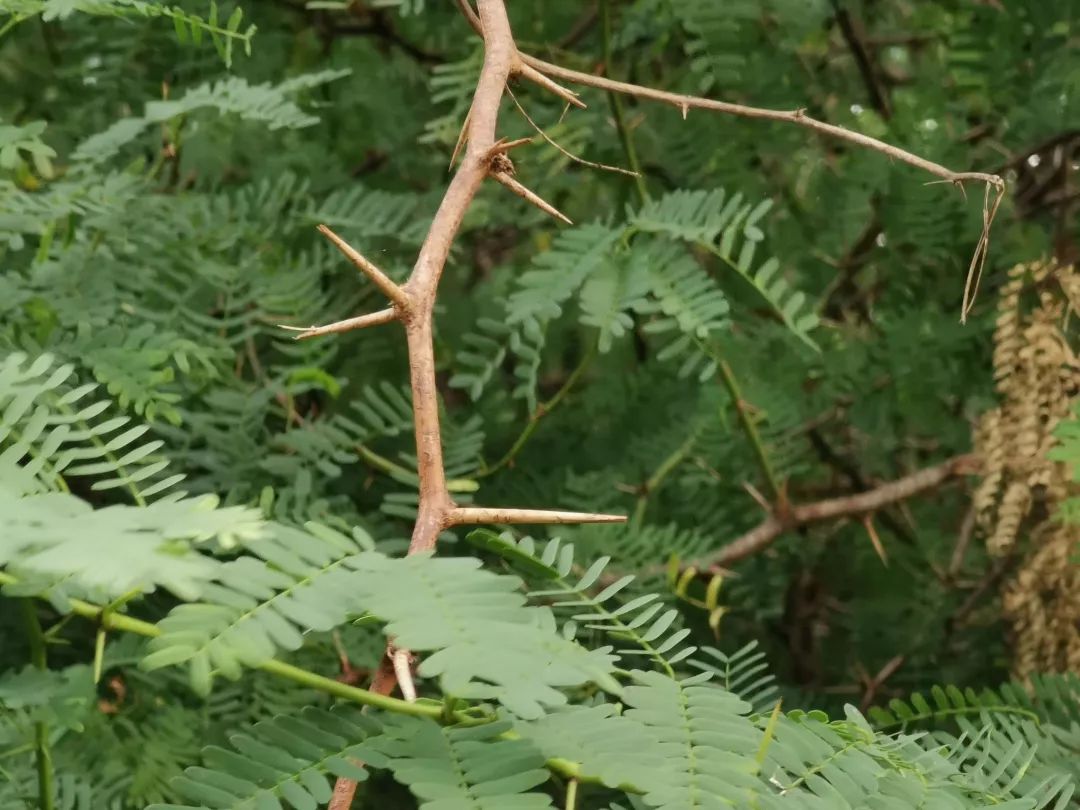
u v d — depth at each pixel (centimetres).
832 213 188
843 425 200
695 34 156
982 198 174
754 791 90
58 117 171
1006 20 168
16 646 126
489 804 89
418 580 89
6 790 105
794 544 175
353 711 92
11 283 118
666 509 173
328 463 128
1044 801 99
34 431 96
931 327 176
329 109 187
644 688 93
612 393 184
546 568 98
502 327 124
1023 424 129
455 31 186
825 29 204
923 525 190
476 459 146
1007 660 156
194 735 121
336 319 157
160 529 86
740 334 181
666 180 177
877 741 97
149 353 114
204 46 161
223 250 140
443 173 188
